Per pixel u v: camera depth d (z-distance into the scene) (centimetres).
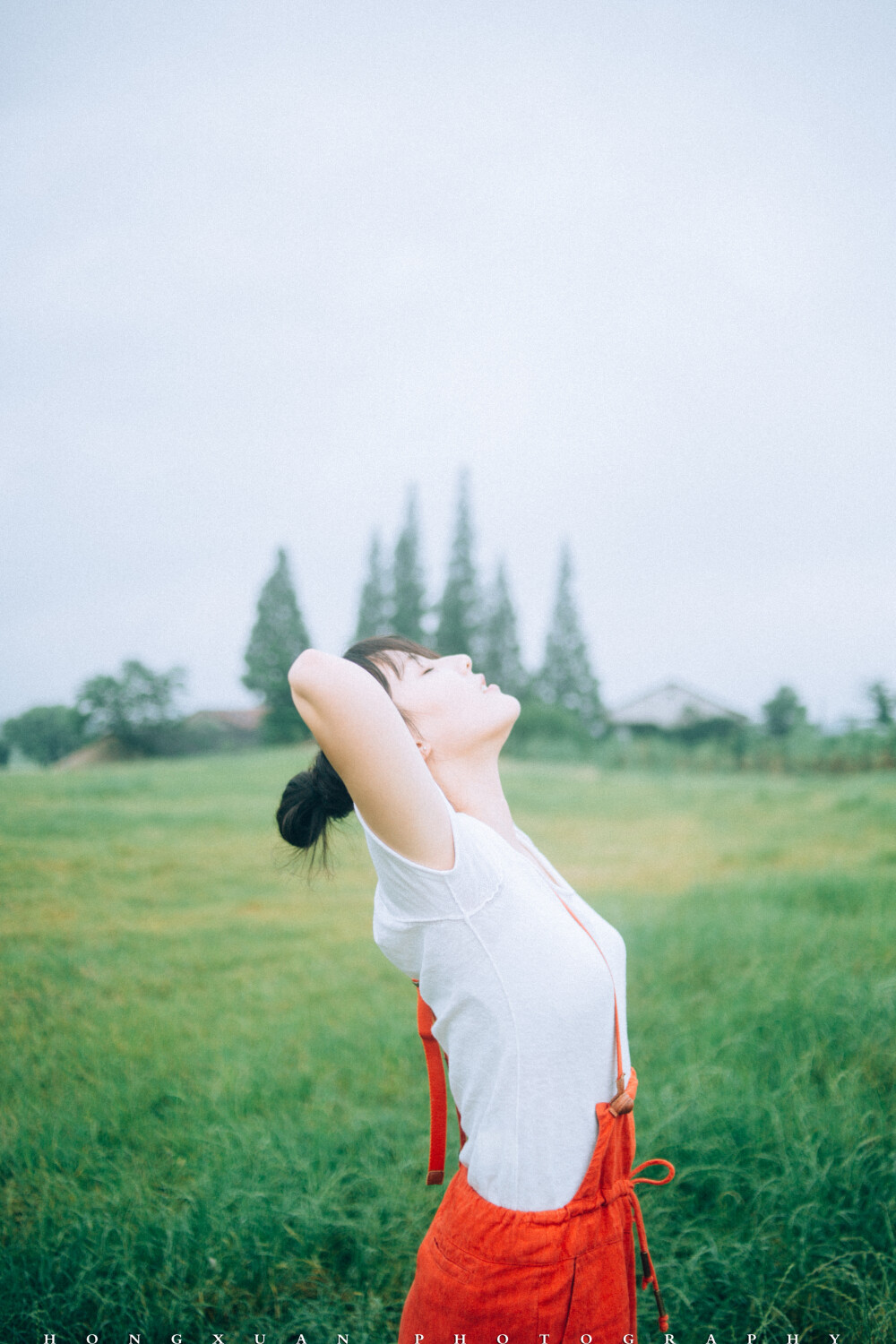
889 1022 347
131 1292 216
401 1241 233
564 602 3434
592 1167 115
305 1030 405
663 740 2017
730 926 522
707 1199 247
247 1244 227
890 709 1509
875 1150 249
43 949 556
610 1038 120
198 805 1059
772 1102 279
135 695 1864
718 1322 204
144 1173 264
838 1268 209
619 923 565
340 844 828
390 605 3450
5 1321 207
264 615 2952
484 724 134
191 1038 395
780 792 1209
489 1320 112
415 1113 309
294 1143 272
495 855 118
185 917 649
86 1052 367
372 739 107
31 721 1717
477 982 115
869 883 630
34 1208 246
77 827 909
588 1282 112
